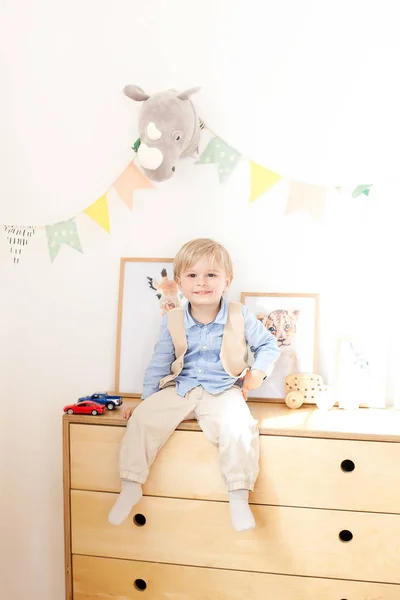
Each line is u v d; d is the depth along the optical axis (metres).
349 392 1.72
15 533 1.97
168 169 1.66
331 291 1.78
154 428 1.53
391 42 1.72
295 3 1.74
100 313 1.90
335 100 1.75
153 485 1.55
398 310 1.75
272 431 1.50
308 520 1.50
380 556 1.48
